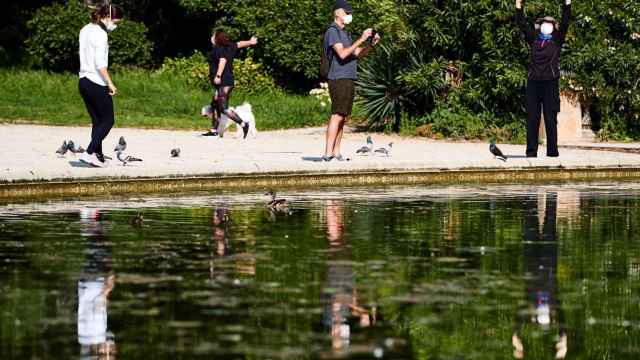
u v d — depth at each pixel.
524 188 18.52
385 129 30.91
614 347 6.87
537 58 22.84
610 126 30.67
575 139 30.12
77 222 13.02
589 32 30.86
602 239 11.77
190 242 11.30
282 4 40.03
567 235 12.09
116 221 13.16
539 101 22.92
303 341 6.94
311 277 9.24
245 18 40.31
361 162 19.41
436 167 20.06
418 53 30.78
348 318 7.63
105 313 7.74
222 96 28.61
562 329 7.34
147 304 8.06
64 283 8.91
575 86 30.16
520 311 7.91
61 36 40.28
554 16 30.05
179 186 17.72
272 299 8.29
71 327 7.30
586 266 9.91
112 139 26.27
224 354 6.59
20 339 6.95
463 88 30.16
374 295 8.48
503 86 29.52
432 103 30.78
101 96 18.50
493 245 11.26
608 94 30.38
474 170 20.30
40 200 15.80
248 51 41.22
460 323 7.51
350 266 9.84
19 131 27.78
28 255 10.38
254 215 13.89
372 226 12.80
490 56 30.11
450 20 30.28
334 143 20.48
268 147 24.98
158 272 9.46
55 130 28.61
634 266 9.92
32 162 19.16
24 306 7.98
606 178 21.23
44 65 41.66
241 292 8.55
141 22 43.44
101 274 9.34
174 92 38.50
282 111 35.34
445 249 10.95
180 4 41.91
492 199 16.33
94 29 18.50
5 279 9.09
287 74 41.22
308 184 18.84
